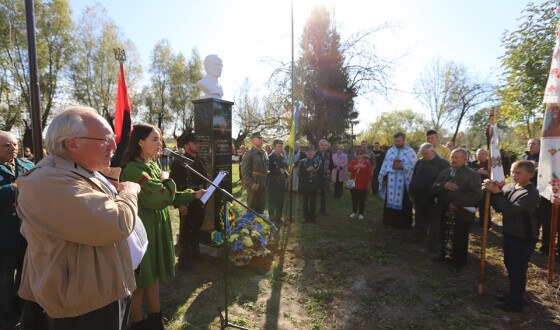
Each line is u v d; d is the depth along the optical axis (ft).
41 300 4.11
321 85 55.67
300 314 9.68
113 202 4.38
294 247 15.51
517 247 9.64
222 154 14.30
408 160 18.26
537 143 16.67
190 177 12.73
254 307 10.00
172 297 10.53
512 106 29.66
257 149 18.86
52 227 3.92
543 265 13.44
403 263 13.64
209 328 8.82
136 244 5.40
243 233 13.07
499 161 10.48
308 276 12.30
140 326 7.74
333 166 31.04
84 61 68.95
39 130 7.05
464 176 12.65
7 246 8.34
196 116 14.35
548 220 14.42
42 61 61.98
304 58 49.26
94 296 4.27
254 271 12.69
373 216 22.18
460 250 12.91
